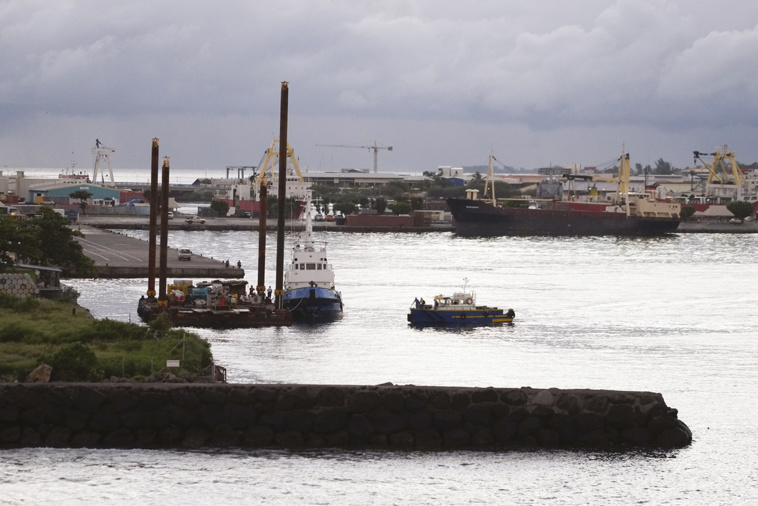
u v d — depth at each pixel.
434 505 118.88
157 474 124.62
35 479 122.50
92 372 144.75
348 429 133.00
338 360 199.62
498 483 124.62
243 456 129.75
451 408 133.62
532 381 182.50
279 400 132.88
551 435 133.88
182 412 132.62
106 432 132.25
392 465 128.38
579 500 121.50
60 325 179.88
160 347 164.75
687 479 127.50
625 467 130.38
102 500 118.06
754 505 121.06
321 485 122.75
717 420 155.38
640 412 134.88
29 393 131.88
